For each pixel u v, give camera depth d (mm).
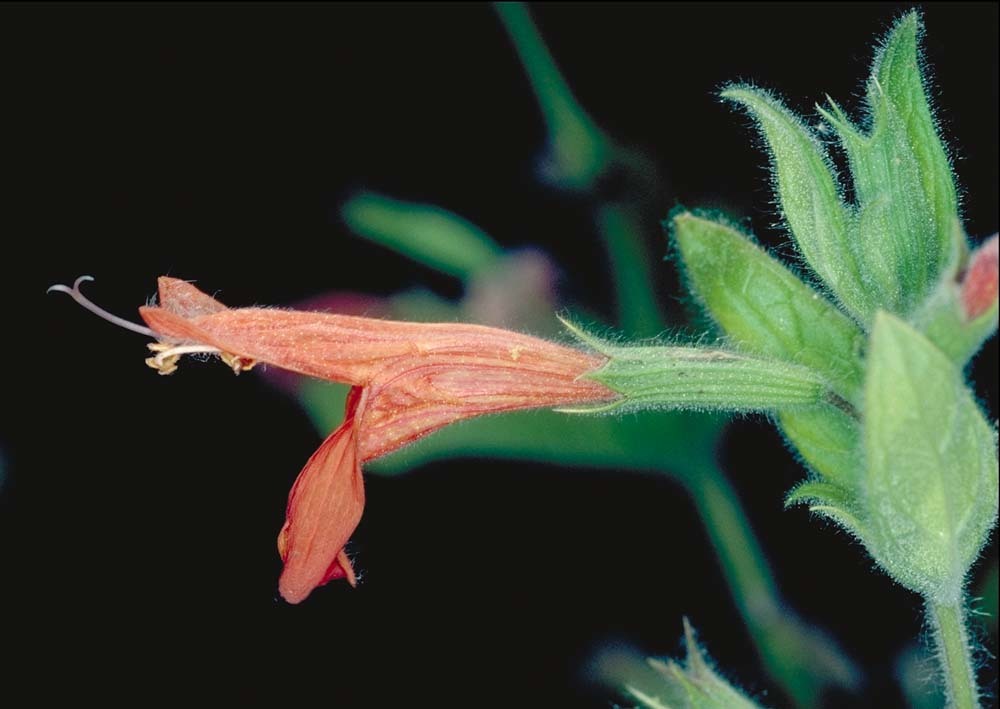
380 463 197
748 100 152
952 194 150
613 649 199
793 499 153
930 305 142
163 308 150
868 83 153
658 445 196
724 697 161
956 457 144
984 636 183
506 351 154
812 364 152
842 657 192
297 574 148
